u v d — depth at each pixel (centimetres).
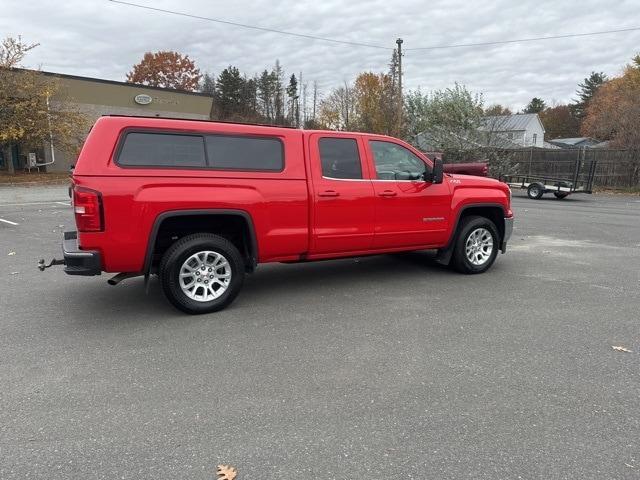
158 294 602
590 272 718
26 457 278
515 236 1056
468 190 691
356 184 598
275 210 546
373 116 4303
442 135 2769
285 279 676
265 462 274
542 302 568
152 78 6244
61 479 260
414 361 405
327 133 589
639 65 5128
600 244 958
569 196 2227
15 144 2681
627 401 341
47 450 284
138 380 371
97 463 273
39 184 2386
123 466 271
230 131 527
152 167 483
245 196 525
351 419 318
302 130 576
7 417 319
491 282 659
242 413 325
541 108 9619
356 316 518
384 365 397
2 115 2478
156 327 485
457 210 680
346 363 402
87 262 460
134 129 479
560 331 474
